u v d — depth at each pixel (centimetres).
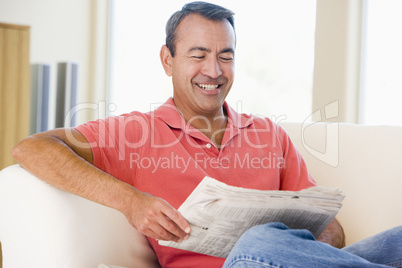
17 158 117
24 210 113
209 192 101
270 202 108
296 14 325
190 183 138
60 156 116
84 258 117
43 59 399
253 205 106
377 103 279
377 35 278
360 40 282
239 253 97
